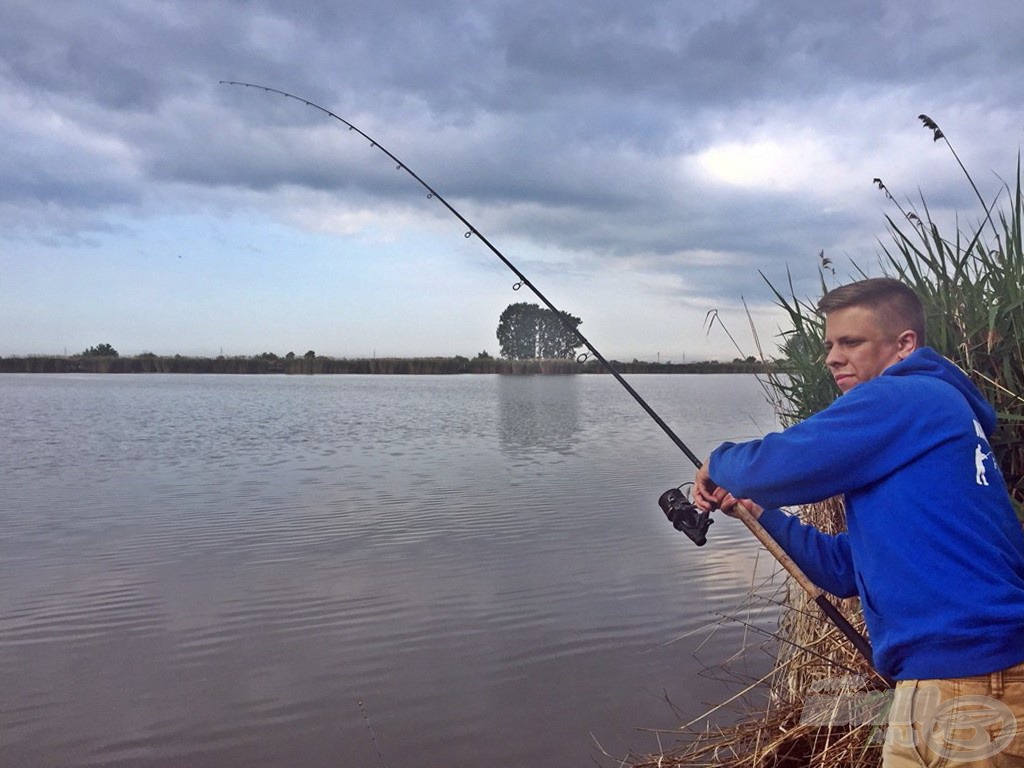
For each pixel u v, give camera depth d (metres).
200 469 11.38
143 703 3.94
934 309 2.96
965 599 1.78
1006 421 2.73
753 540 6.86
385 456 12.89
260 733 3.64
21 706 3.93
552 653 4.46
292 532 7.29
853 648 2.98
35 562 6.32
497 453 13.24
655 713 3.76
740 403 25.69
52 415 21.41
